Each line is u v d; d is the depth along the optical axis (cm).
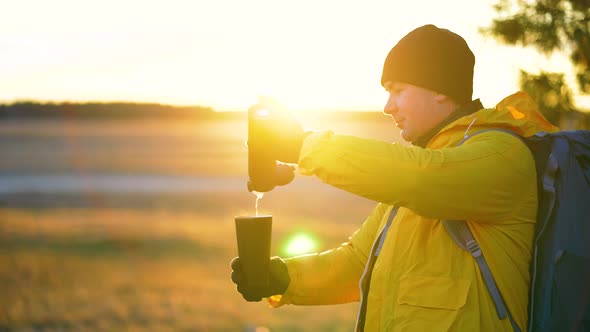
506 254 185
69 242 2450
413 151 181
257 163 186
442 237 190
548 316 178
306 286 228
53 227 2859
